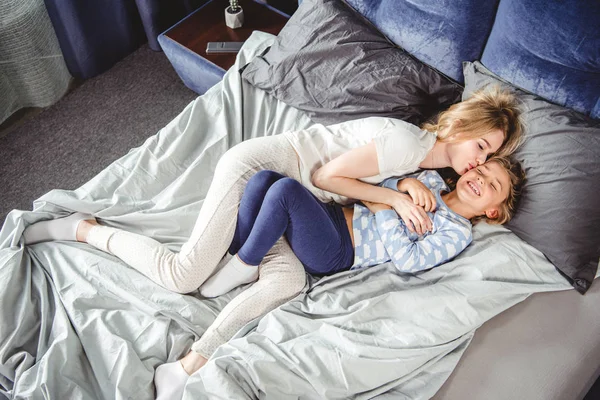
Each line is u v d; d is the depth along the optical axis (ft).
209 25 7.22
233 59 6.81
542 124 4.62
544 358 4.19
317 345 3.96
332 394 3.82
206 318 4.47
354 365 3.86
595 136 4.41
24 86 7.45
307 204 4.18
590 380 4.26
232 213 4.49
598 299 4.58
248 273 4.43
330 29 5.73
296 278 4.49
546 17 4.56
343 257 4.67
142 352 4.18
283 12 8.13
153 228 5.03
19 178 6.94
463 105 4.88
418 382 3.98
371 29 5.72
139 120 7.69
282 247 4.59
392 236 4.51
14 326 4.31
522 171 4.65
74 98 7.97
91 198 5.20
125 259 4.67
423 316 4.17
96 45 8.00
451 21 5.16
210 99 6.04
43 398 3.87
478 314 4.21
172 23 8.63
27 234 4.86
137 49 8.75
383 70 5.48
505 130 4.68
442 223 4.58
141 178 5.35
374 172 4.60
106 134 7.49
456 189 4.74
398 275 4.61
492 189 4.57
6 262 4.56
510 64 4.94
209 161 5.49
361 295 4.45
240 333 4.20
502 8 4.88
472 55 5.31
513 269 4.52
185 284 4.48
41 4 7.23
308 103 5.68
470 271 4.47
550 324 4.41
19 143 7.34
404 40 5.57
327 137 4.84
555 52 4.62
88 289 4.49
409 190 4.65
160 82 8.23
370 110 5.41
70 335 4.17
